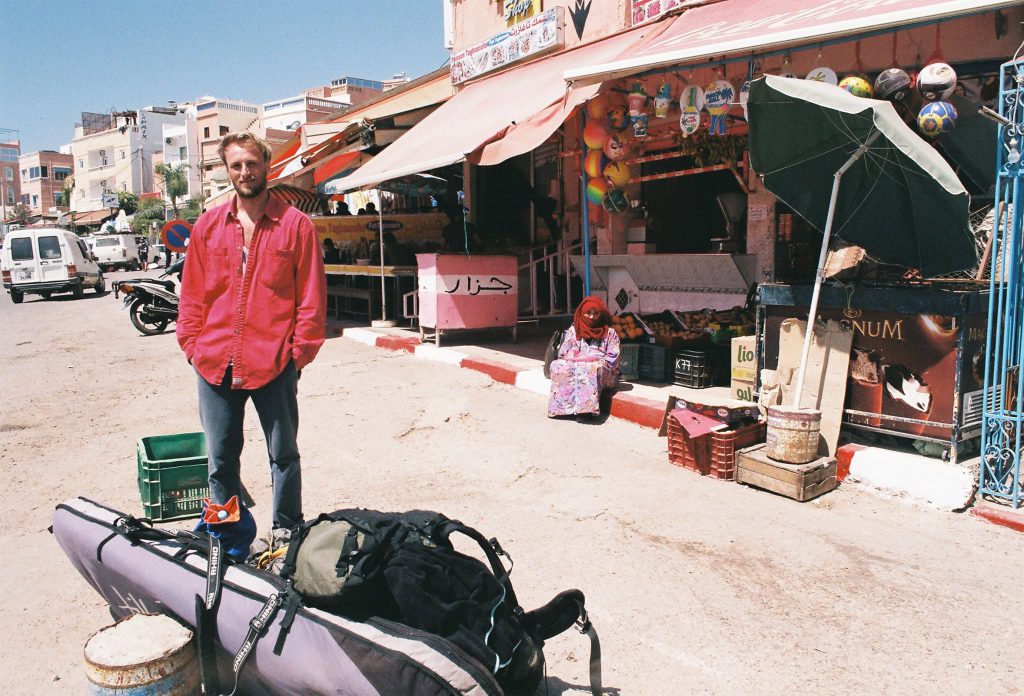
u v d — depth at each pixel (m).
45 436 6.75
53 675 3.13
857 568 3.92
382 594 2.60
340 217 14.99
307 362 3.64
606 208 7.55
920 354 4.89
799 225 7.94
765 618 3.47
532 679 2.64
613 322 7.86
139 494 5.24
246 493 5.19
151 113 77.25
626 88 7.24
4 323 17.12
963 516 4.54
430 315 9.93
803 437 4.85
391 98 16.44
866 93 5.06
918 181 4.54
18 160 106.25
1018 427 4.48
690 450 5.46
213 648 2.73
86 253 24.97
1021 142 4.34
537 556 4.13
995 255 4.48
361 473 5.62
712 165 7.96
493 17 12.84
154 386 8.79
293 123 61.56
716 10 7.66
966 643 3.24
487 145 7.61
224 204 3.61
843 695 2.91
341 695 2.37
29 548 4.40
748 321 7.83
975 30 6.25
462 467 5.70
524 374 7.95
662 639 3.32
